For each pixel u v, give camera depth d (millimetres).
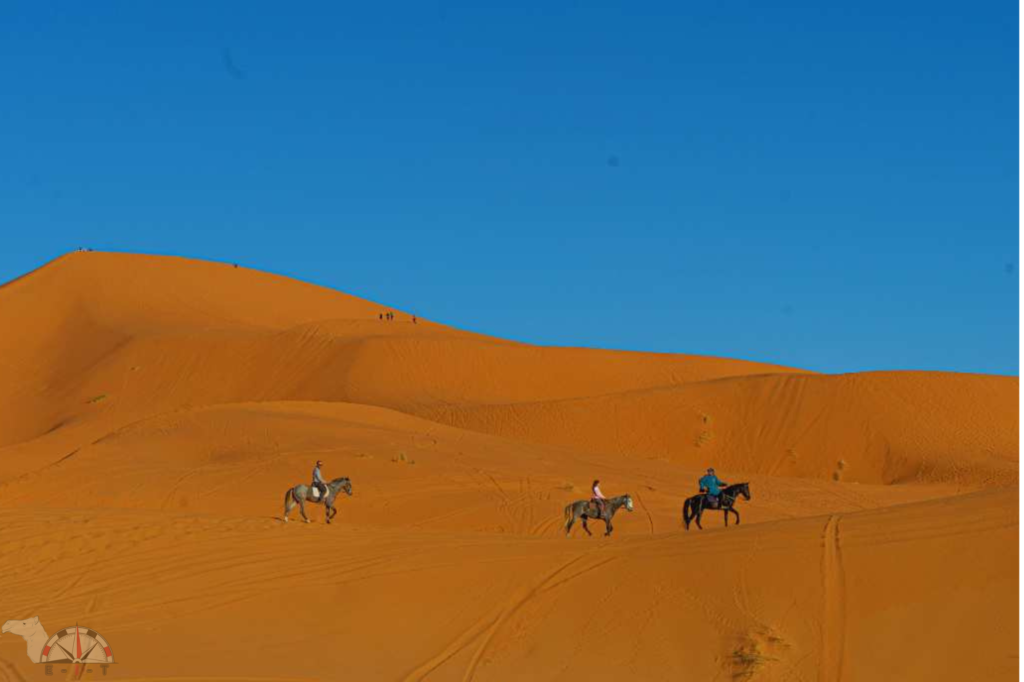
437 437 57375
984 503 21984
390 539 26406
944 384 83688
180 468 47219
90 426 65250
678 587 20719
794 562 20578
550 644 19859
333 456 47969
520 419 81812
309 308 135750
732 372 109125
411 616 21688
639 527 39781
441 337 111000
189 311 121312
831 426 79000
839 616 18828
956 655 17328
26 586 24219
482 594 22125
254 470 45688
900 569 19594
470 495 42969
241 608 22609
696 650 18797
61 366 105562
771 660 17922
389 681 18984
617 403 83000
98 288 123438
